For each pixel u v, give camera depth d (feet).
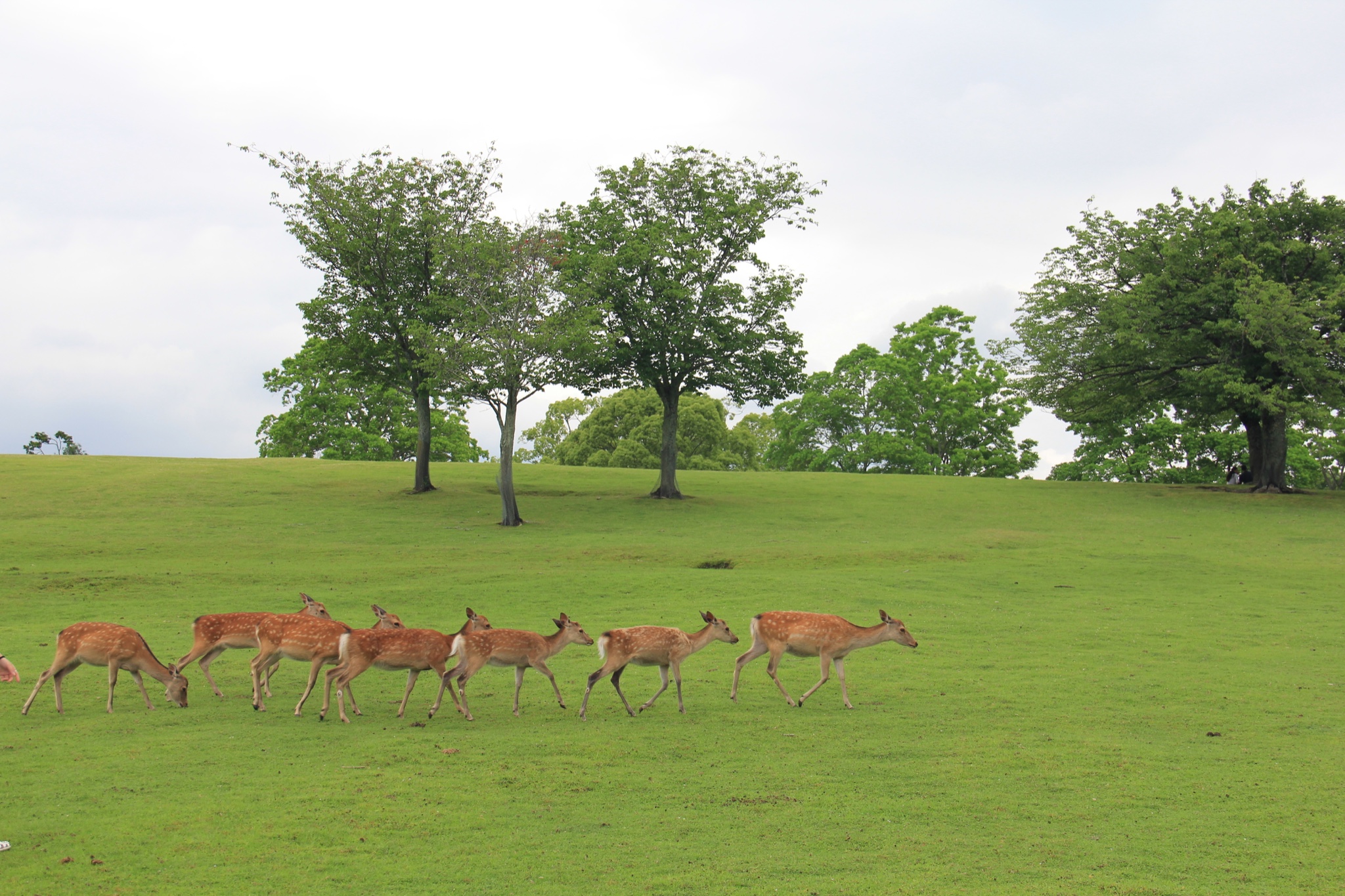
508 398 111.34
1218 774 32.07
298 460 168.55
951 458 199.52
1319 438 183.62
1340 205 133.28
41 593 64.64
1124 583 77.36
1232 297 128.88
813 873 23.75
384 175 124.36
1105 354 138.62
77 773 29.91
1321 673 47.83
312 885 22.33
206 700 40.37
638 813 27.66
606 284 121.39
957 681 46.09
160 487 131.23
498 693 43.37
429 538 100.53
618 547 93.71
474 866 23.65
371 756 32.19
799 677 47.14
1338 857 25.23
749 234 129.39
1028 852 25.39
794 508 127.13
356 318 123.13
